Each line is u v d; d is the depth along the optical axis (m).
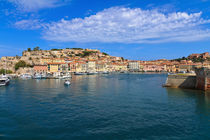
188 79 62.12
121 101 41.97
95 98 46.09
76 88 67.88
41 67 184.62
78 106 37.22
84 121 27.66
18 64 172.75
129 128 24.83
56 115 30.81
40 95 51.53
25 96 49.91
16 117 29.83
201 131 23.91
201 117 29.44
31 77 131.75
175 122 27.17
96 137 22.14
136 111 33.03
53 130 24.28
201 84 55.41
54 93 55.28
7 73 157.38
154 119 28.52
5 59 185.00
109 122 27.17
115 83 87.50
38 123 26.91
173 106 36.62
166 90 58.66
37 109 34.91
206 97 45.22
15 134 23.09
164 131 23.88
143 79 114.50
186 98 44.53
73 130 24.25
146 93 53.53
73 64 195.25
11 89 66.12
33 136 22.52
